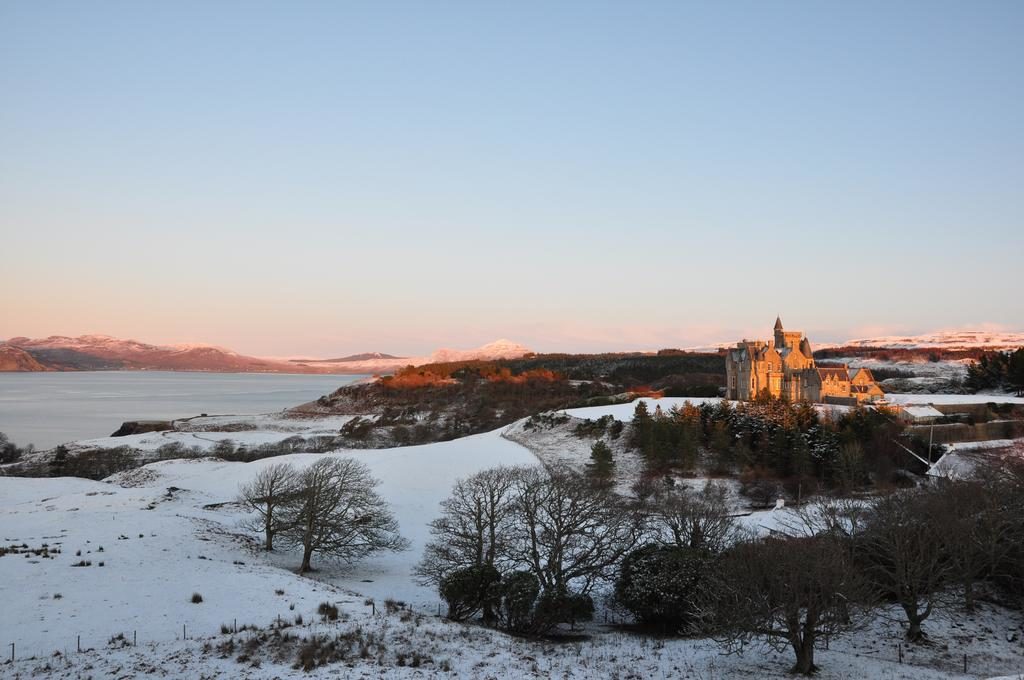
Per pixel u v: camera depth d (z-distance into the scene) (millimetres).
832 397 134750
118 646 35656
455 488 80938
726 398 146625
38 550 53250
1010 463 77438
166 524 67000
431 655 34750
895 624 44000
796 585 35906
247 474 106625
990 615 45281
